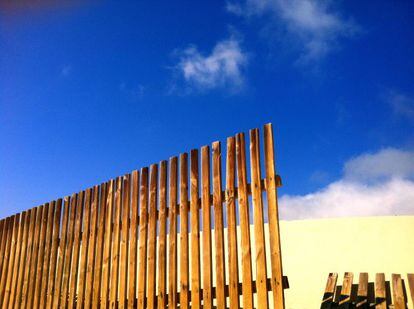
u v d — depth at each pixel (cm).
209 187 448
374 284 472
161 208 488
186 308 431
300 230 1797
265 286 380
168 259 464
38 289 621
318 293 961
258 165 412
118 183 554
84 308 542
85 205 593
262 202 402
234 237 414
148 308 466
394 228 1688
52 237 630
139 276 488
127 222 525
